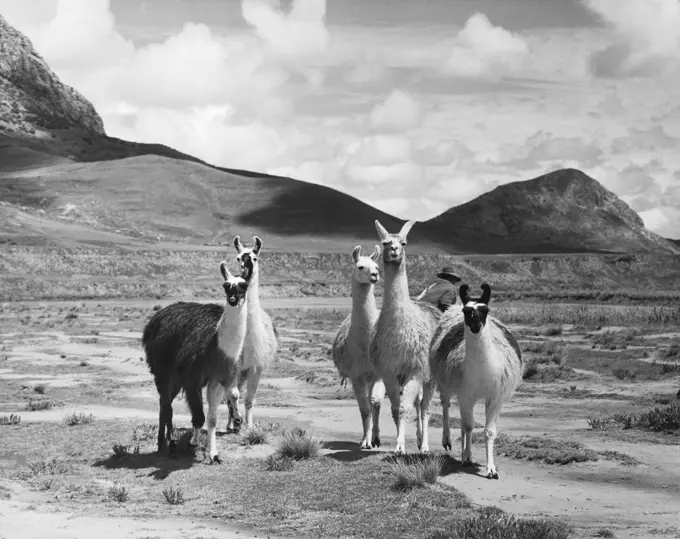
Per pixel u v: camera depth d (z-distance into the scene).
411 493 11.40
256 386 16.31
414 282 152.75
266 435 15.67
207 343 13.83
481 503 11.19
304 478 12.58
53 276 127.31
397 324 13.45
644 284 199.12
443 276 17.34
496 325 13.07
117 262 139.75
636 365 28.91
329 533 10.11
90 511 11.38
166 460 14.27
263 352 15.98
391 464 12.89
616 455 13.96
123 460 14.45
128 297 104.19
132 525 10.62
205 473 13.33
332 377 27.41
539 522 9.70
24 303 87.56
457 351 12.58
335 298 114.12
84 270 133.62
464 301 12.05
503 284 180.50
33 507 11.52
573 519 10.47
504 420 18.70
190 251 158.25
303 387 25.88
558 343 37.56
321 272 168.50
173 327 14.45
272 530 10.35
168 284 122.19
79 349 39.34
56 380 28.16
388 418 19.19
